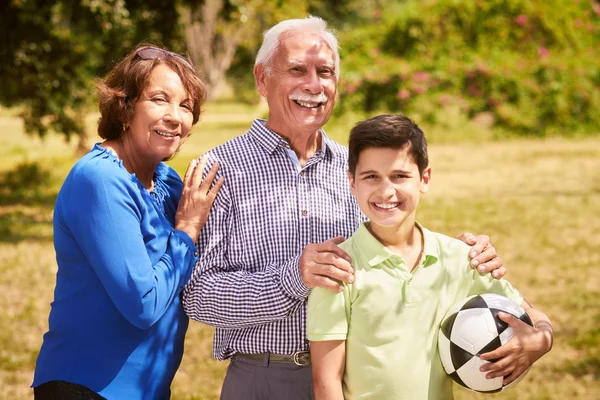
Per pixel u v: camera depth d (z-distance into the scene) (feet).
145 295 8.30
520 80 85.20
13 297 26.66
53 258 32.48
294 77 9.66
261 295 8.93
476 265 8.79
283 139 9.80
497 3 91.61
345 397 8.53
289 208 9.69
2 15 39.63
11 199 48.55
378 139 8.17
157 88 9.00
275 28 9.89
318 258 8.35
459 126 83.15
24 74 44.83
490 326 8.39
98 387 8.39
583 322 23.38
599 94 85.56
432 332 8.55
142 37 37.81
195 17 40.60
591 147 74.54
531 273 29.35
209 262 9.48
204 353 21.67
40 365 8.60
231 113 131.85
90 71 47.11
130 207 8.52
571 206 44.32
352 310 8.39
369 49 91.20
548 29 92.07
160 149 9.12
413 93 84.53
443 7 91.50
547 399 17.78
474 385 8.46
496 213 42.09
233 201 9.64
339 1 155.53
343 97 84.33
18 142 83.25
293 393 9.42
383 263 8.46
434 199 47.14
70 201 8.41
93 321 8.43
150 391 8.82
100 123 9.27
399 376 8.29
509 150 72.79
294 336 9.33
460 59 88.38
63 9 37.78
